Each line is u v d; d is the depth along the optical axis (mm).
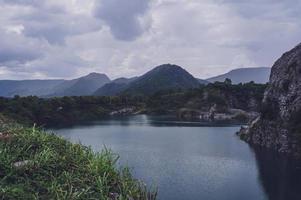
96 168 17703
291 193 55656
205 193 54656
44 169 17328
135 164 75250
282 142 97812
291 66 105875
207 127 164250
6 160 17000
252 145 108188
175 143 110688
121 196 16047
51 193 15531
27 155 18406
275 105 109375
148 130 149875
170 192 54625
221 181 62688
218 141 116562
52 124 181125
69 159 18609
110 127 163250
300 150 90000
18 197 14898
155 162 78312
